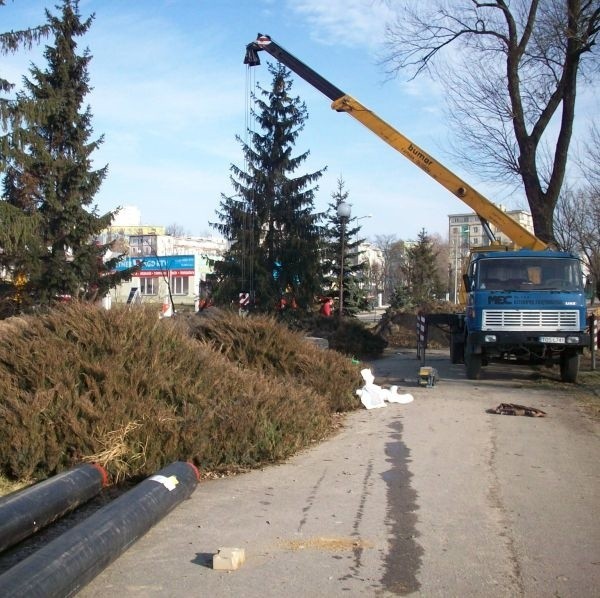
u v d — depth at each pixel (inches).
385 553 186.5
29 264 1101.7
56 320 290.5
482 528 206.5
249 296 1157.7
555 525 209.5
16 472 243.9
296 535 200.1
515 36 840.9
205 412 276.2
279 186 1226.0
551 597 160.1
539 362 585.0
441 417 400.2
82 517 214.2
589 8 753.6
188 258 2252.7
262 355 430.9
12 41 794.8
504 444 325.1
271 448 288.2
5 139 824.9
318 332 866.8
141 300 368.2
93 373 271.3
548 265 540.1
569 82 797.9
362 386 454.9
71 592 150.3
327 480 261.3
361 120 695.7
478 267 547.5
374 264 3125.0
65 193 1165.7
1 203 821.2
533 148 836.6
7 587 135.2
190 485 231.0
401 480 260.8
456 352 697.0
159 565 177.6
